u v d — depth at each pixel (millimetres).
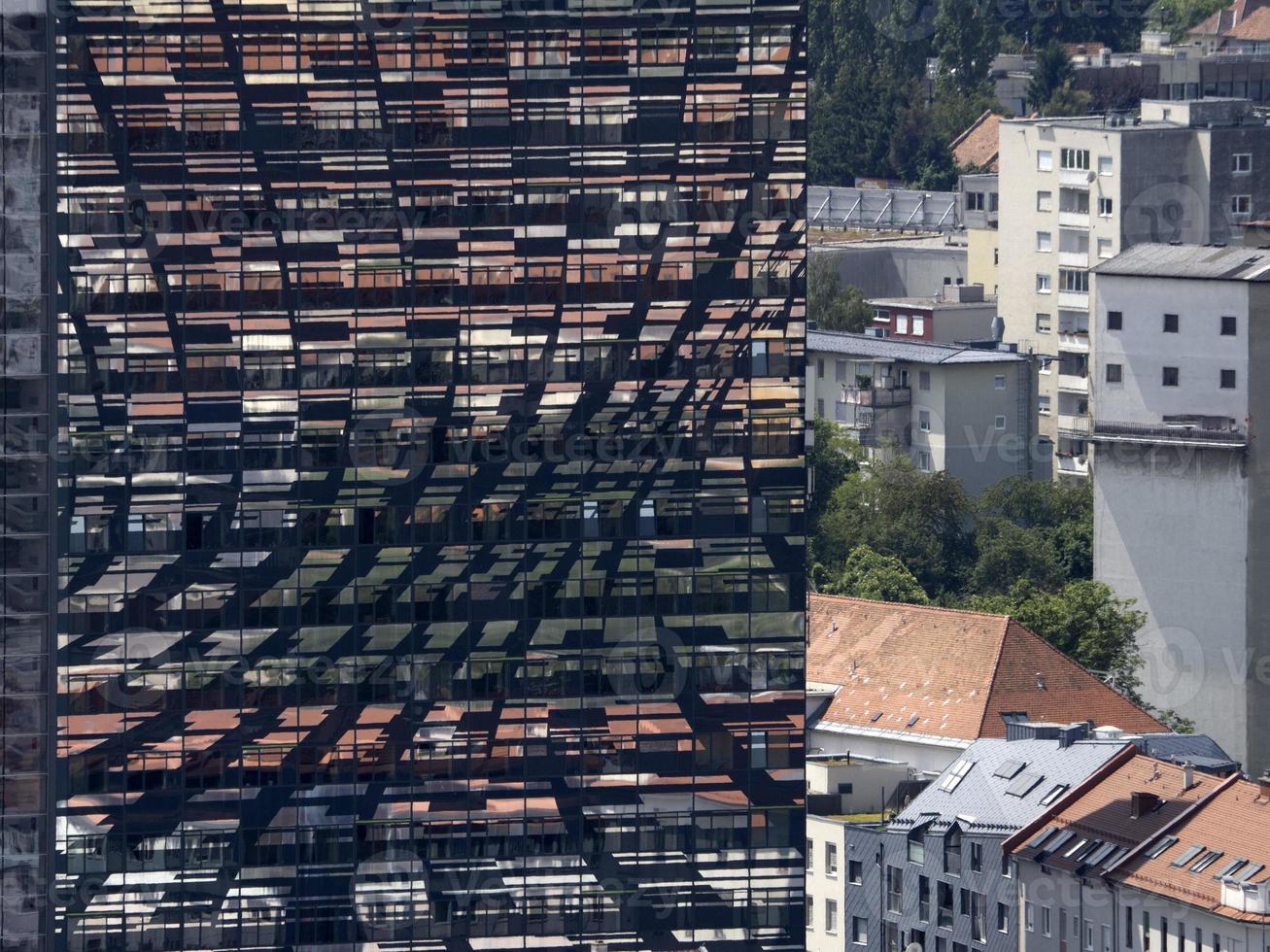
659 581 96188
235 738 95062
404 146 94938
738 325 96062
